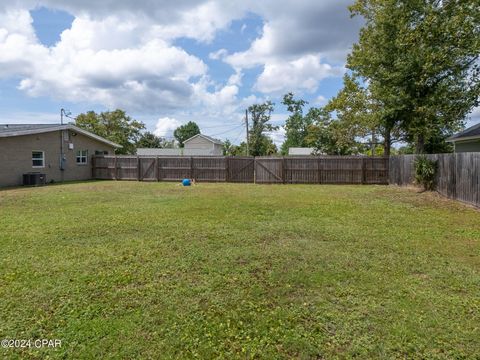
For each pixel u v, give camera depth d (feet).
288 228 19.36
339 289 10.68
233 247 15.39
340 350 7.42
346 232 18.47
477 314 9.02
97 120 105.50
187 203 29.68
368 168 52.90
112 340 7.80
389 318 8.78
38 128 51.47
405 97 41.32
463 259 13.82
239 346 7.61
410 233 18.33
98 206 27.86
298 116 138.62
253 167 56.65
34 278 11.60
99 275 11.87
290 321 8.68
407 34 39.14
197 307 9.43
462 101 40.09
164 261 13.38
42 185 49.21
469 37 36.01
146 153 117.50
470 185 27.91
